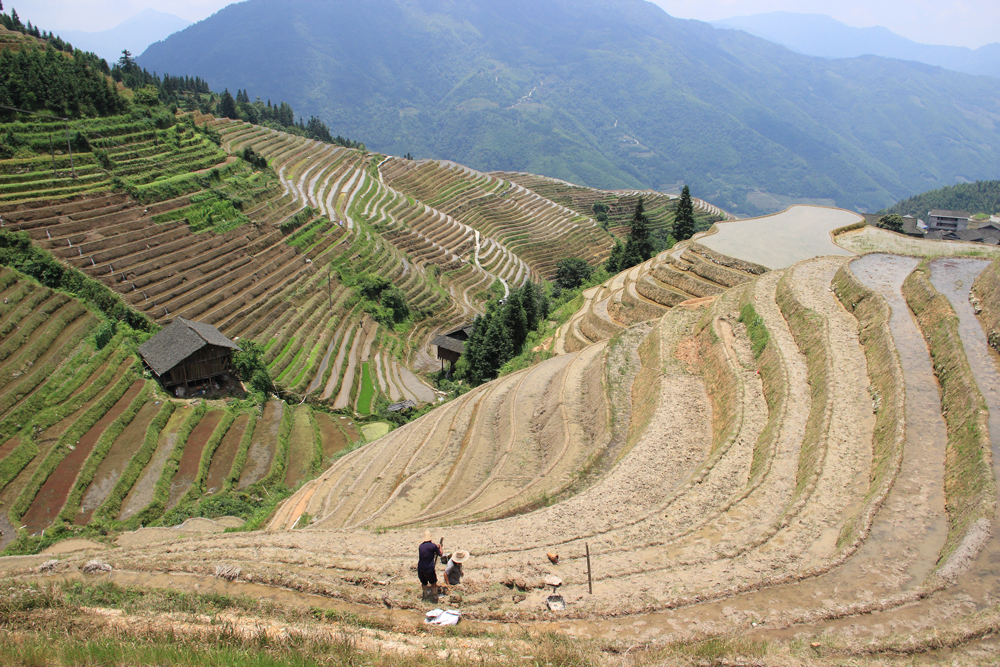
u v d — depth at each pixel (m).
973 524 14.70
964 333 24.00
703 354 32.97
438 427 36.38
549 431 31.86
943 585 13.25
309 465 42.53
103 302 49.56
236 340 53.47
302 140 121.44
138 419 41.00
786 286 35.31
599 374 34.94
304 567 16.62
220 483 38.44
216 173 74.88
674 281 49.56
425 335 78.88
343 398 54.72
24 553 29.30
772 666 11.10
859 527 15.81
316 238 78.69
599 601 14.06
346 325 68.00
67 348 43.66
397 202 113.69
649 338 38.00
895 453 18.52
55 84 68.44
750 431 23.34
